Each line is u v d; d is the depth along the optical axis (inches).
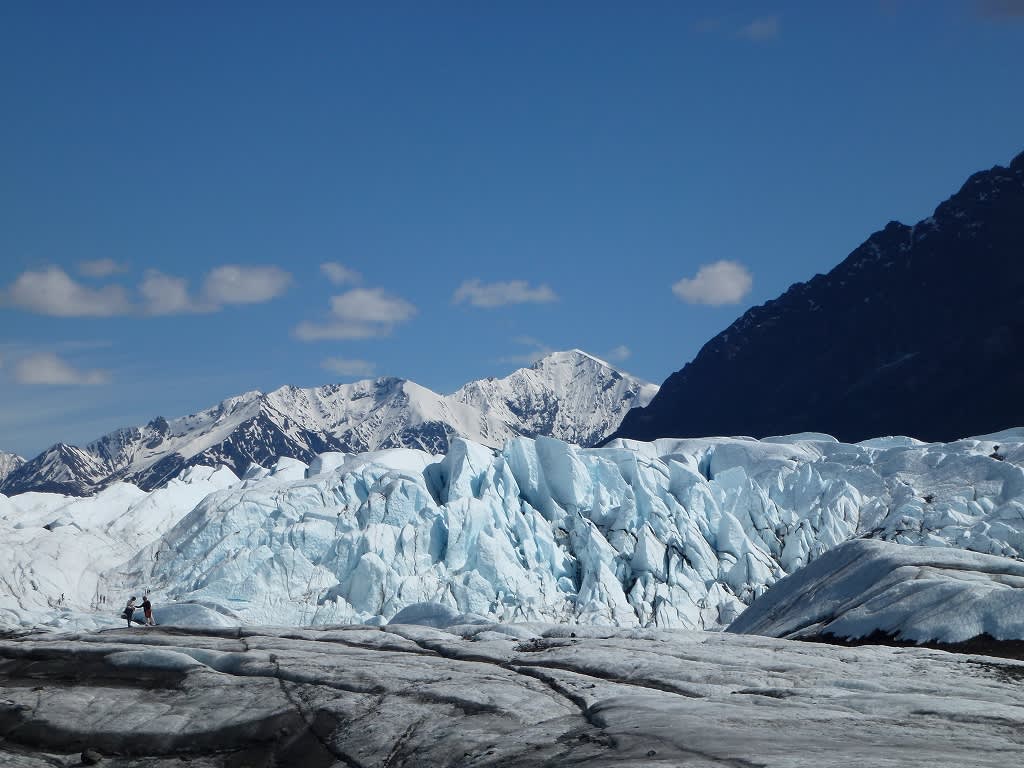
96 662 1886.1
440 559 4306.1
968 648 2113.7
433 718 1466.5
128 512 5049.2
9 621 3587.6
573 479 4749.0
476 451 4847.4
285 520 4525.1
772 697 1440.7
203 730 1540.4
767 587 4237.2
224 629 2170.3
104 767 1457.9
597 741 1241.4
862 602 2598.4
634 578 4291.3
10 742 1550.2
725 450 5511.8
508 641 1957.4
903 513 4478.3
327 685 1664.6
